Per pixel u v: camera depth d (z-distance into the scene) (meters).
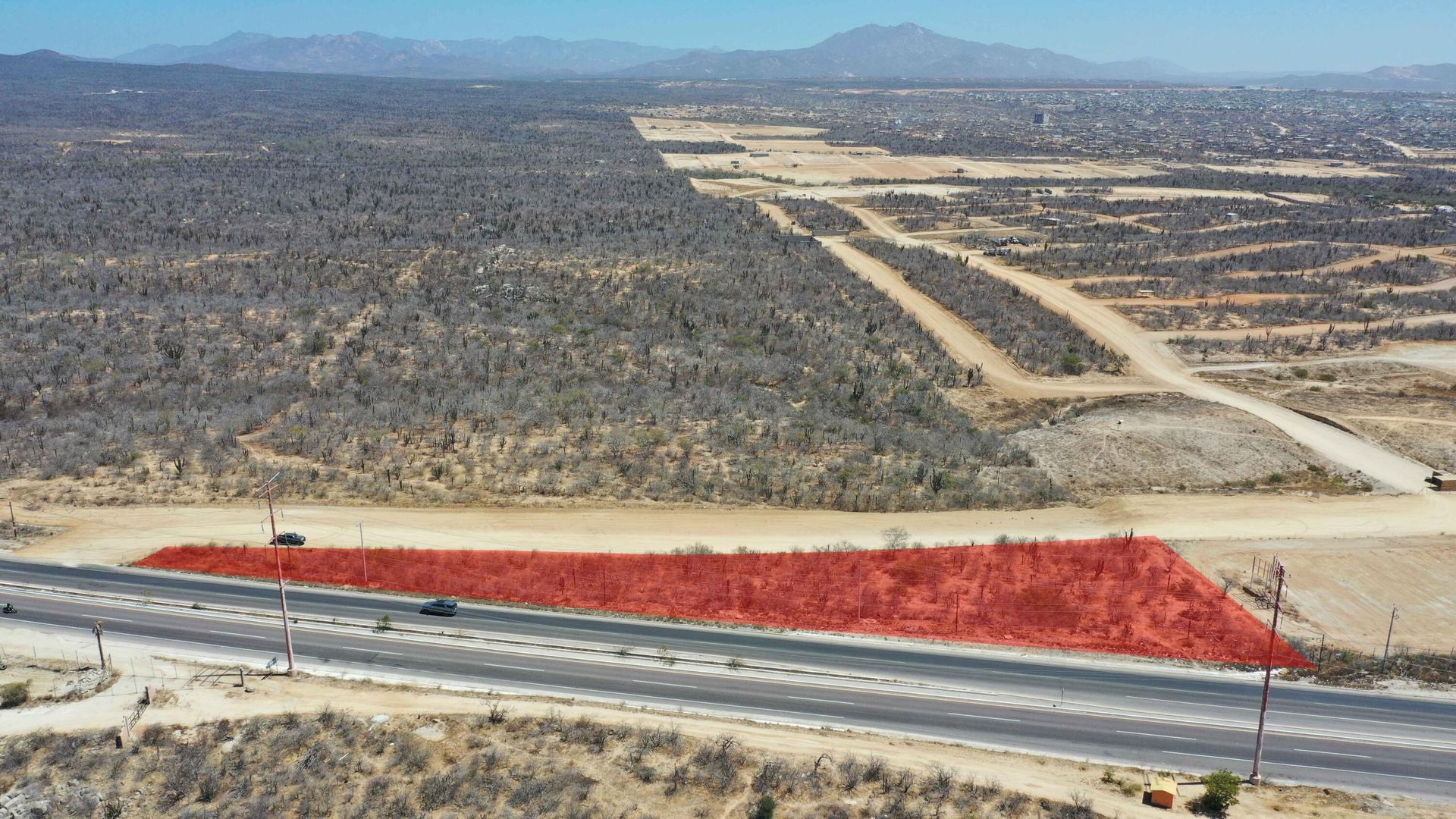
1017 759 40.59
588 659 47.59
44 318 95.88
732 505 64.94
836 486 68.25
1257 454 78.88
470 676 46.00
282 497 64.44
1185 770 40.28
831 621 51.31
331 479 67.25
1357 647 50.38
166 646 48.25
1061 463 77.12
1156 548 60.84
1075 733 42.53
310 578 55.06
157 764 38.81
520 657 47.66
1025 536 62.19
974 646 49.19
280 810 35.91
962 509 66.44
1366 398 93.50
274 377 85.06
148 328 95.12
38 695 43.66
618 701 44.09
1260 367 101.62
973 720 43.31
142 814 35.91
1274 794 38.62
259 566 56.22
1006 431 86.56
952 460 75.31
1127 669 47.47
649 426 78.06
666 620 51.28
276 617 51.19
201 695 43.78
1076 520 65.50
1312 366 101.50
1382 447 81.19
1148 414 88.56
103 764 38.72
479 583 54.59
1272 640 39.88
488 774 38.16
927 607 52.75
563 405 81.06
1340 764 40.78
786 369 93.12
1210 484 74.50
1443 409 90.62
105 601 52.47
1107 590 55.16
